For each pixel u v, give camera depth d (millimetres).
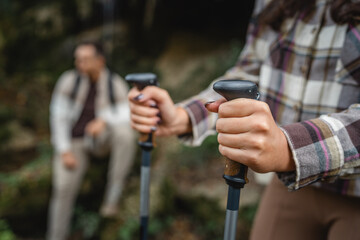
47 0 5957
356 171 691
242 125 583
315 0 923
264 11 1033
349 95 844
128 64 6203
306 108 928
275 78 1012
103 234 3074
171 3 6238
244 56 1179
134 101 946
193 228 3195
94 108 2861
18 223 3062
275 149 601
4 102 4586
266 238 1097
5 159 3666
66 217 2918
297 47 952
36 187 3094
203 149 3902
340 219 935
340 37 858
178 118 1008
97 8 6121
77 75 2822
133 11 6266
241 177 650
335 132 668
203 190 3316
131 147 2980
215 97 1073
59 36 5953
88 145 2898
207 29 6453
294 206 1027
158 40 6371
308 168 645
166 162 3797
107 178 3307
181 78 5836
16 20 5734
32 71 5555
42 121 4559
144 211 1045
